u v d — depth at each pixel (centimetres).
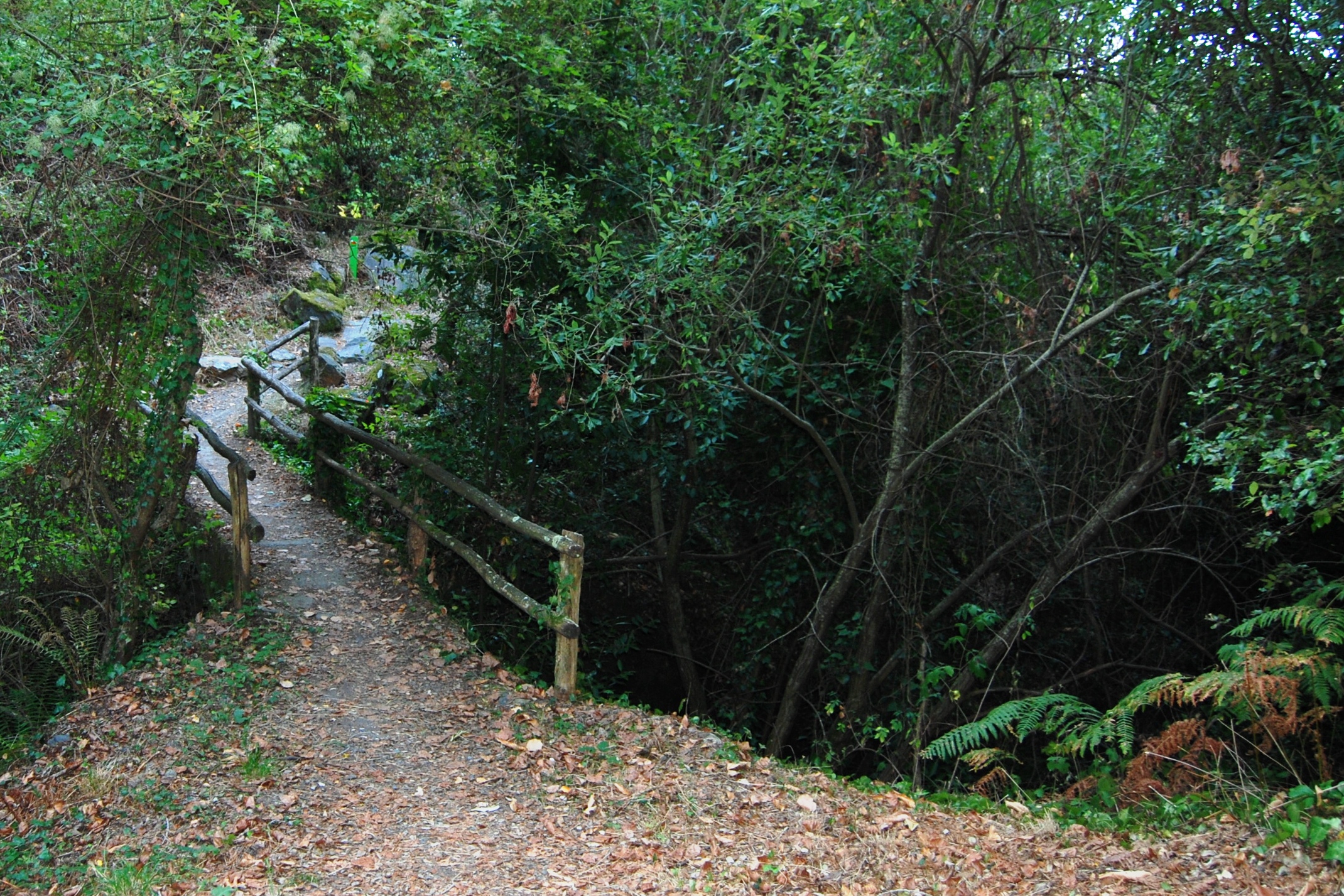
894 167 693
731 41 780
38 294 701
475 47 650
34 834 457
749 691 891
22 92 565
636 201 764
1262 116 640
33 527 683
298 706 566
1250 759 521
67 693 651
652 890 396
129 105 558
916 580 811
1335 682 471
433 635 671
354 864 416
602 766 512
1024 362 739
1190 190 633
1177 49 670
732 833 445
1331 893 338
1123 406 781
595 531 936
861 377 823
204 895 391
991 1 704
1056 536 817
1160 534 788
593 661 915
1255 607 757
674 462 847
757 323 693
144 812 464
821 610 781
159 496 689
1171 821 443
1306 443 512
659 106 745
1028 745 786
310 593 726
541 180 698
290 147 602
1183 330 617
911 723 753
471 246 729
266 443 1118
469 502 838
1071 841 431
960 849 427
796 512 855
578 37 707
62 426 680
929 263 721
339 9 563
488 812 465
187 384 678
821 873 406
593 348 666
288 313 1598
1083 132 742
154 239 639
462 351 858
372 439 812
